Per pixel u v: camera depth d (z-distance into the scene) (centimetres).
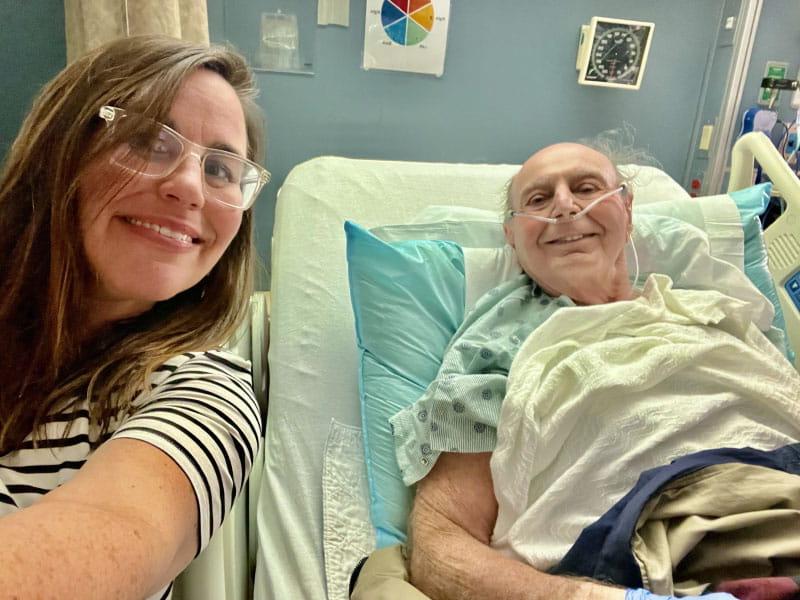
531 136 196
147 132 65
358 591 92
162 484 53
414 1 172
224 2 163
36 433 69
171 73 68
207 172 71
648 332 113
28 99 146
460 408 102
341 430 122
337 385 128
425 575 91
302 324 135
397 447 107
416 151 190
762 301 136
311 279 141
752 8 184
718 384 105
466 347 113
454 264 138
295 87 175
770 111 192
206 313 83
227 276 84
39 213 69
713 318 117
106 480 51
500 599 83
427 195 161
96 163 64
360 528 110
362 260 129
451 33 181
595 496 95
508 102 191
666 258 142
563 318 111
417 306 128
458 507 99
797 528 79
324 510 111
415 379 122
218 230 73
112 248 68
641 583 81
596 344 107
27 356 71
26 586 38
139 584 45
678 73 199
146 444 56
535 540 93
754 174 183
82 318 74
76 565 41
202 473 57
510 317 122
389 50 176
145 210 67
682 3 191
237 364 78
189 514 54
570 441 101
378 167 163
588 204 124
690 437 99
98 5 115
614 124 201
